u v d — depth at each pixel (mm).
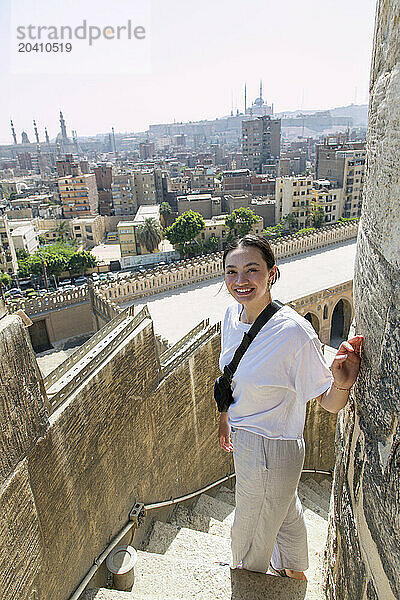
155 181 108688
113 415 7367
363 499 3807
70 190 98062
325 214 78938
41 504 5262
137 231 71125
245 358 3857
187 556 7824
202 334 11734
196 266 26312
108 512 7230
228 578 6512
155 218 73562
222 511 10773
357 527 4004
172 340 17906
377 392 3432
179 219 66750
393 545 3105
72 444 6055
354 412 4188
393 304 3094
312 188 80375
